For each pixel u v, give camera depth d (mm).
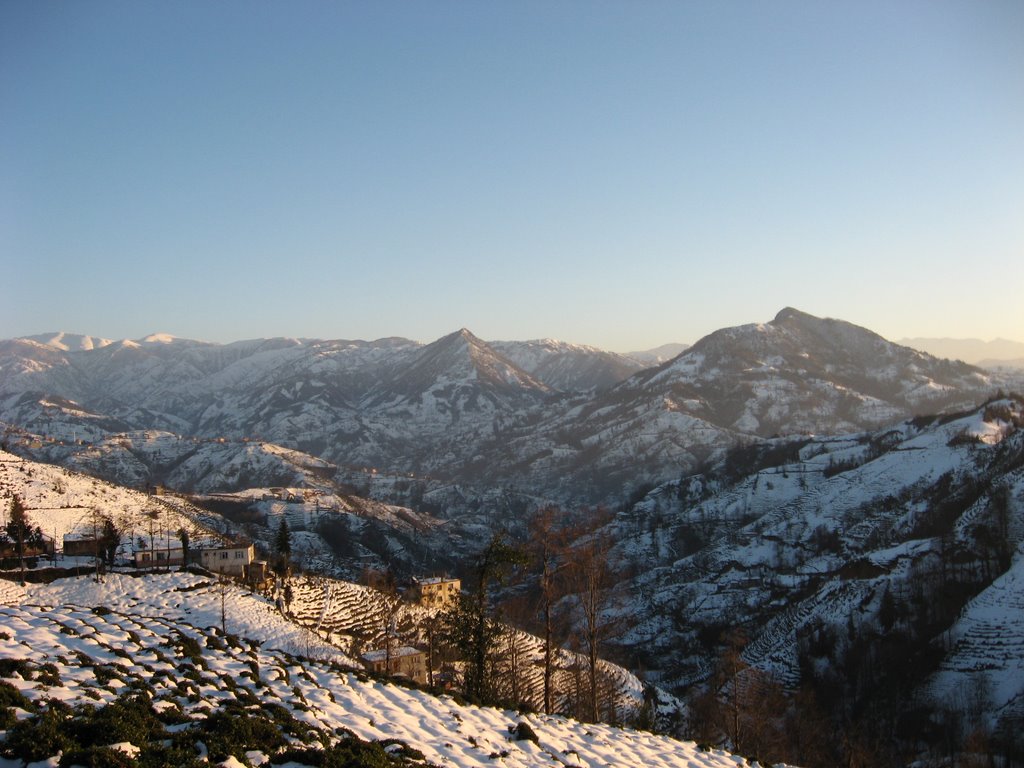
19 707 21469
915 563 110688
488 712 33906
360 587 111688
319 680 33969
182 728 22312
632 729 37406
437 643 71812
